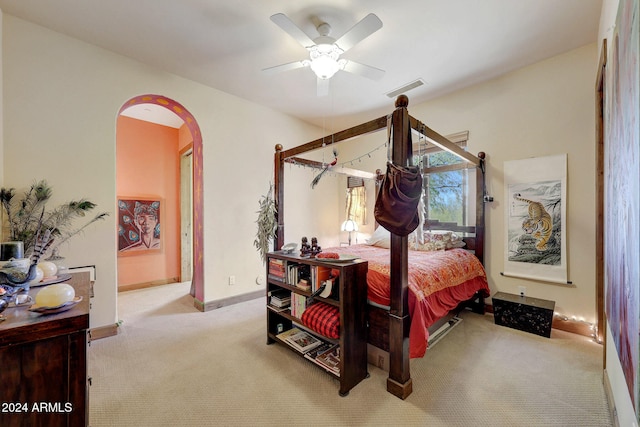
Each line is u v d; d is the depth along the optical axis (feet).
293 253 8.66
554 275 9.79
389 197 6.16
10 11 7.55
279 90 12.23
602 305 8.53
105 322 9.11
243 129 13.12
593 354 7.86
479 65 10.19
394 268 6.24
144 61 9.95
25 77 7.94
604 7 6.78
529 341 8.71
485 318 10.69
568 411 5.62
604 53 6.31
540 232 10.11
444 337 8.98
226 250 12.40
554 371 7.03
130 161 15.08
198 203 12.17
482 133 11.58
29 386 3.28
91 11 7.49
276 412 5.65
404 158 6.22
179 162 16.80
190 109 11.31
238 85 11.76
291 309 8.02
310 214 16.58
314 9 7.32
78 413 3.55
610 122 5.30
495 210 11.28
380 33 8.29
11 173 7.72
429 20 7.73
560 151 9.68
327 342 8.10
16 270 4.42
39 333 3.31
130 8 7.36
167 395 6.17
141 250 15.28
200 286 11.89
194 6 7.25
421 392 6.25
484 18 7.68
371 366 7.41
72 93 8.67
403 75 10.83
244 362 7.57
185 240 16.65
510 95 10.78
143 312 11.45
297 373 7.05
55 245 8.25
